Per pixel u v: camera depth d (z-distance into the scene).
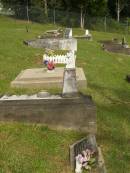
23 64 19.06
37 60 20.36
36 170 8.55
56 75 15.08
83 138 9.96
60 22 53.12
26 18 51.94
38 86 14.43
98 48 27.81
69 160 9.08
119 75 20.22
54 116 10.68
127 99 15.58
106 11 60.22
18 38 26.86
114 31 54.56
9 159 8.91
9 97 11.60
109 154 9.84
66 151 9.52
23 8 52.34
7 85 14.69
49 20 52.62
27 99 11.20
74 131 10.68
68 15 53.69
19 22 47.28
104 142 10.56
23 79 14.69
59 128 10.73
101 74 19.33
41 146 9.65
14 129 10.37
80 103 10.72
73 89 11.16
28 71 16.44
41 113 10.67
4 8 54.03
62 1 56.47
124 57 26.62
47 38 26.05
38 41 24.86
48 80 14.59
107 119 12.37
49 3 56.66
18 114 10.69
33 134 10.19
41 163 8.84
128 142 10.84
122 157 9.79
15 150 9.35
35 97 11.38
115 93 16.14
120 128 11.87
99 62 22.33
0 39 25.50
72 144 9.75
